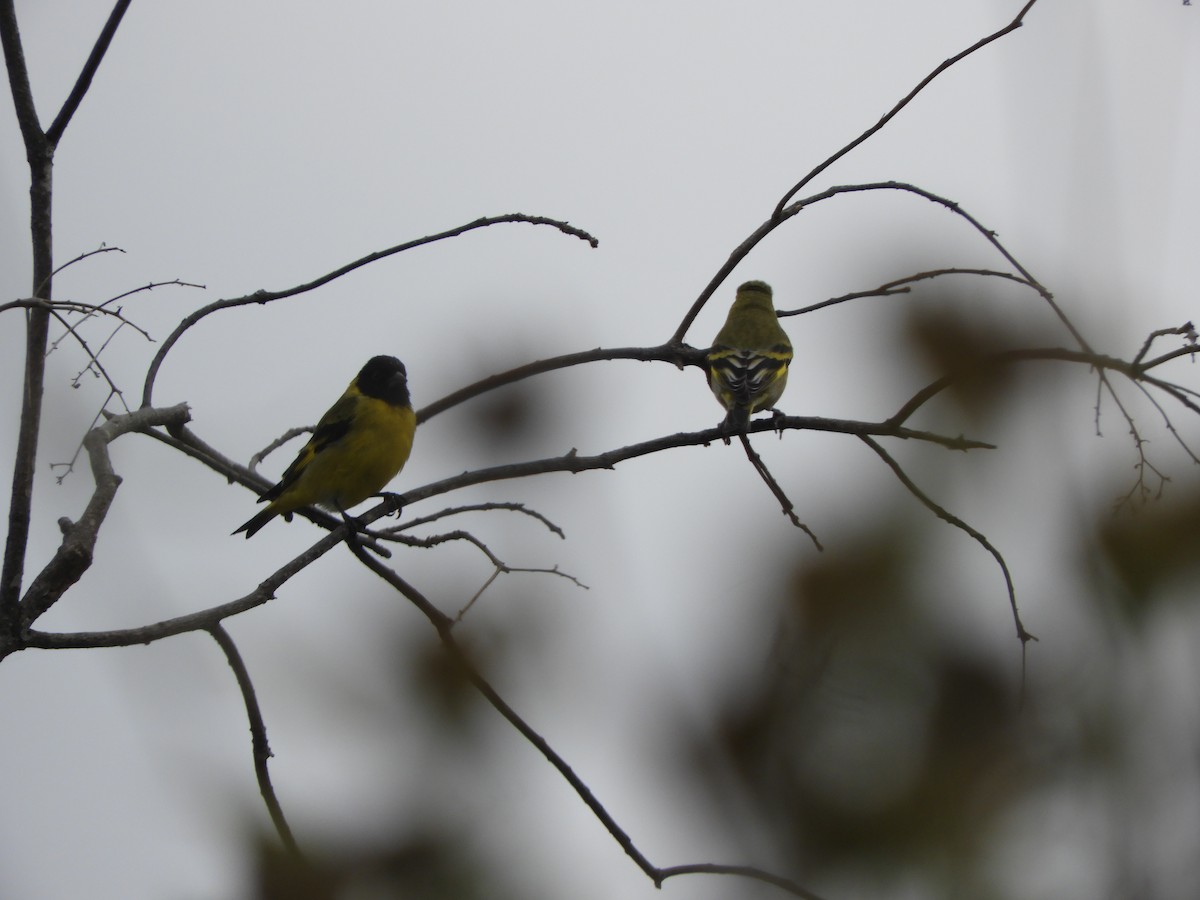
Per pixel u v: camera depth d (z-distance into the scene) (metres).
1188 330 7.06
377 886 5.22
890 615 4.23
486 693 5.80
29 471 8.58
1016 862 3.98
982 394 4.75
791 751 4.17
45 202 9.33
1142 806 3.96
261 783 10.10
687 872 4.27
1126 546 4.21
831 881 4.04
